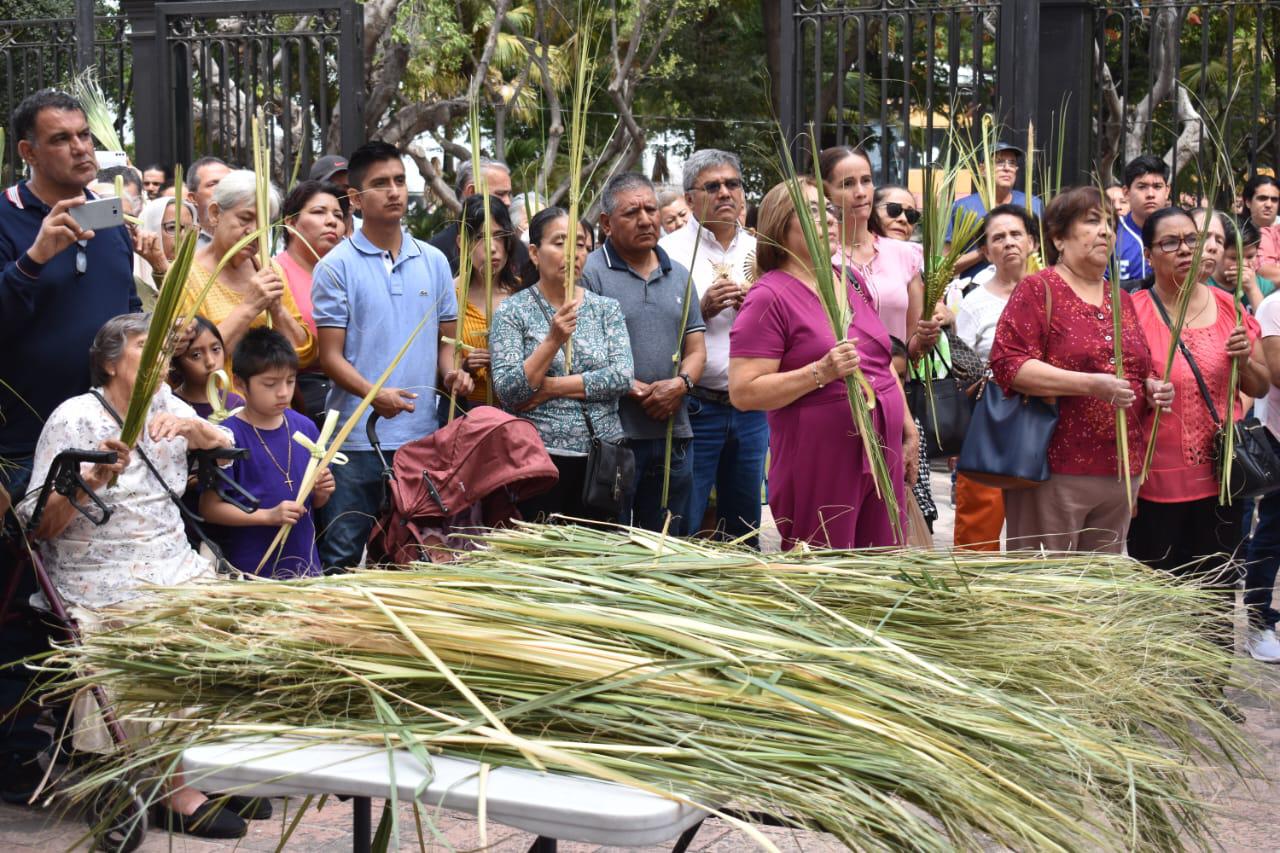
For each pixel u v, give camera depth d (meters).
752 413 6.11
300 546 4.56
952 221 6.21
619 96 10.10
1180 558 5.48
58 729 4.30
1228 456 5.14
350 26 9.04
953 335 5.75
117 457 3.73
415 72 15.48
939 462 11.28
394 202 5.28
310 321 5.53
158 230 5.46
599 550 2.83
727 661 2.26
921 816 2.11
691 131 22.30
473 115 5.64
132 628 2.39
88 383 4.37
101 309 4.40
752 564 2.71
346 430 4.41
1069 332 4.93
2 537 4.00
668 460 5.47
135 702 2.36
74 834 3.98
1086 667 2.60
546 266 5.32
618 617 2.37
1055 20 8.37
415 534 4.59
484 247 5.43
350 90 9.08
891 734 2.14
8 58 10.32
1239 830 3.88
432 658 2.21
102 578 4.01
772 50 21.62
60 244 4.08
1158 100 9.05
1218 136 6.21
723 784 2.01
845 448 4.41
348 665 2.24
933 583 2.72
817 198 4.43
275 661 2.25
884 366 4.56
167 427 3.97
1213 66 11.93
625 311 5.57
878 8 8.60
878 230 5.66
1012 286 6.00
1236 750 2.81
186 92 9.65
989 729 2.22
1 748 4.19
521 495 4.73
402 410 5.12
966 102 9.69
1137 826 2.37
